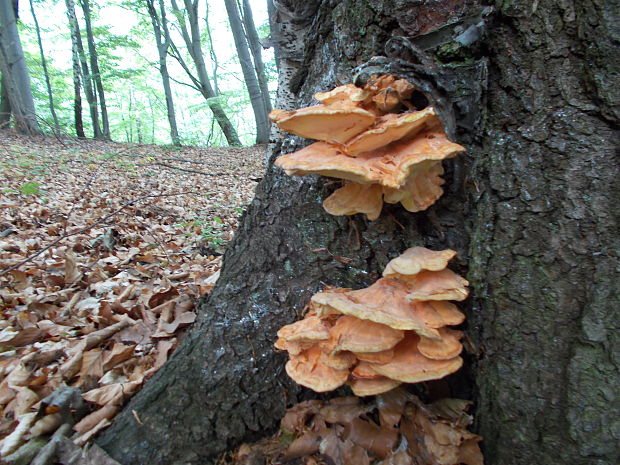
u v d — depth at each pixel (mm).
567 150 474
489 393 541
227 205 2398
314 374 556
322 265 664
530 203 497
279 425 664
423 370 507
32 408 662
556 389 491
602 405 464
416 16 548
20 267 1185
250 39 6555
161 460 608
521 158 501
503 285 518
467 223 560
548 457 499
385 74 492
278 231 688
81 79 6004
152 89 9523
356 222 626
